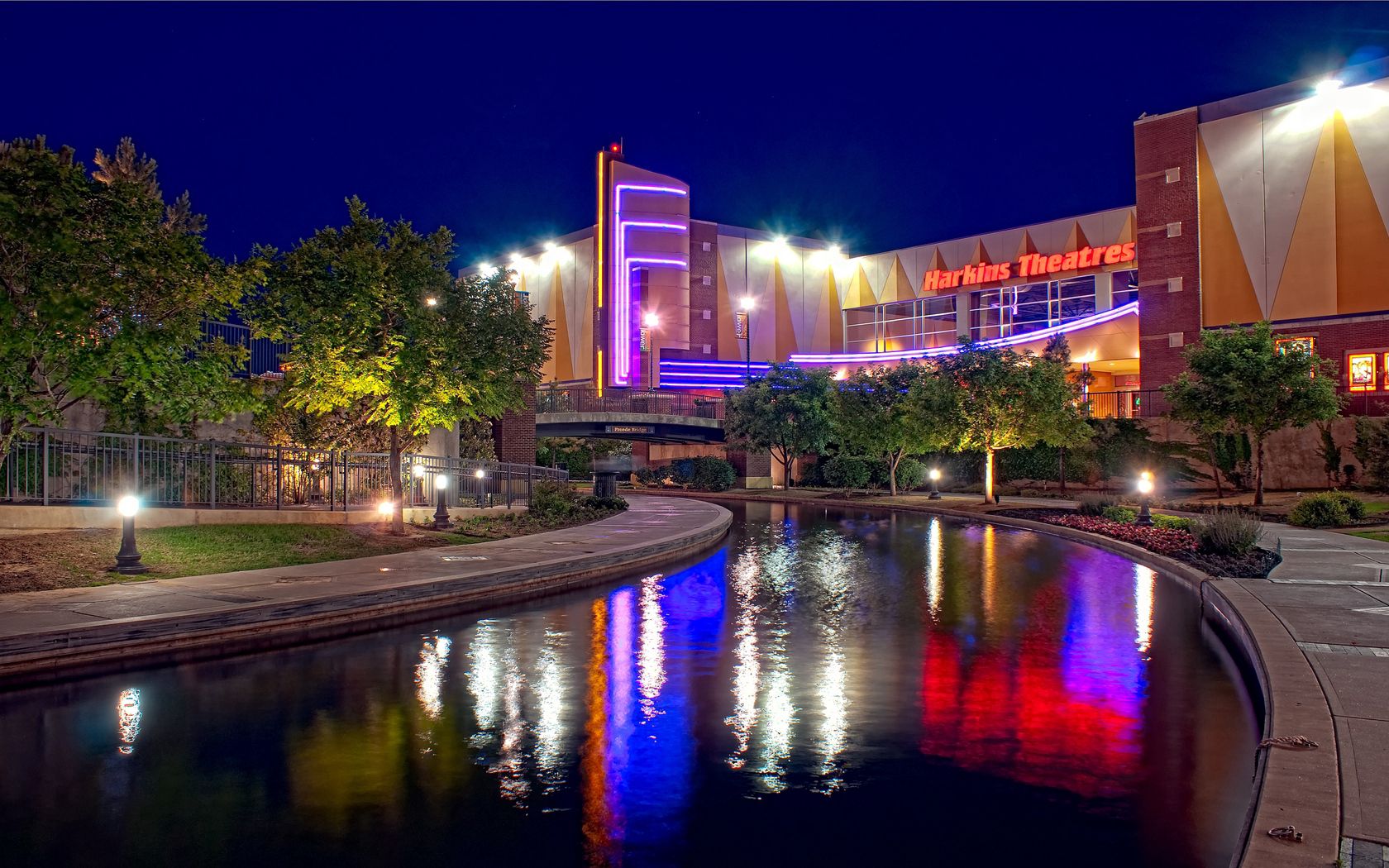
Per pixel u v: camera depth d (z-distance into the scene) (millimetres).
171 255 14969
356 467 24781
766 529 31812
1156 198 51562
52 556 14914
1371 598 13211
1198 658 10695
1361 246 46531
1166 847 5516
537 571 16984
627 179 80250
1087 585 17016
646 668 10195
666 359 80062
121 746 7441
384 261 20609
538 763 7016
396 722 8102
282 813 6051
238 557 16875
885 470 58875
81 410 19594
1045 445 49781
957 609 14289
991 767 6898
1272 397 34500
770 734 7715
